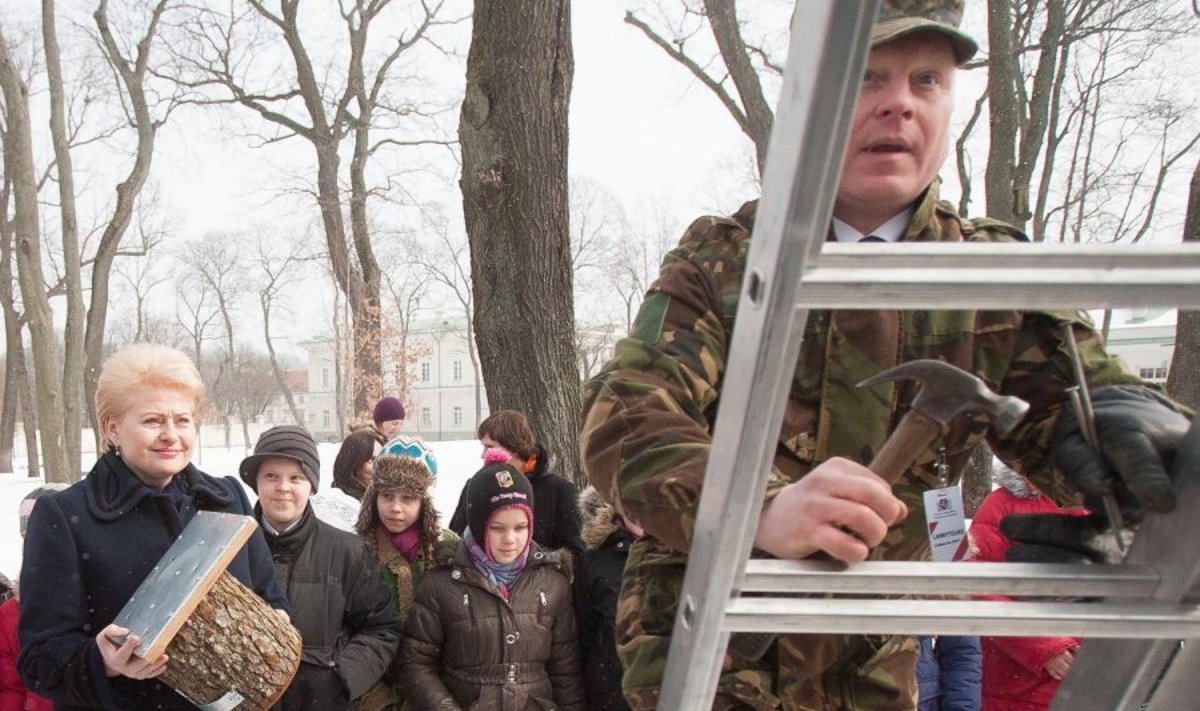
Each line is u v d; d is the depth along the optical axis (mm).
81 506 2598
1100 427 1050
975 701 3127
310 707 3262
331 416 69312
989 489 7645
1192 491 964
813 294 734
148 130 17297
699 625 899
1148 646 1130
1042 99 9852
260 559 2898
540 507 4859
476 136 5891
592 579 3674
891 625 927
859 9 629
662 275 1318
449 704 3432
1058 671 3375
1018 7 11070
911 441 916
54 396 12828
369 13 22547
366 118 22938
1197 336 5141
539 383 5918
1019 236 1468
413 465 4000
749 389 763
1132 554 1025
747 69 9617
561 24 5879
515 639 3531
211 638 2400
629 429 1117
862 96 1289
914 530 1359
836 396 1294
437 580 3609
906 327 1300
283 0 22016
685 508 1001
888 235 1372
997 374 1315
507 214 5867
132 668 2293
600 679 3574
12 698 3705
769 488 952
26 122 12492
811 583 916
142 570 2582
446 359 68062
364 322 22578
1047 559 1083
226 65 22062
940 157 1346
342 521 4320
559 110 5906
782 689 1322
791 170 688
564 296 6000
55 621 2475
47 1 14711
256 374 58750
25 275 12594
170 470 2680
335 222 22875
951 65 1302
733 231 1312
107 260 16781
